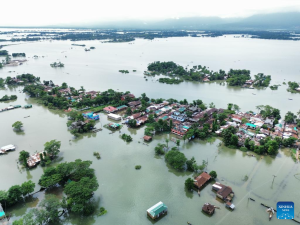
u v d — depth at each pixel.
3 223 78.06
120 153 121.88
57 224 78.06
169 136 142.62
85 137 140.75
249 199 88.62
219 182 98.56
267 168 109.19
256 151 122.50
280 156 120.12
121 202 87.25
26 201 88.44
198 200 88.75
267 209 83.69
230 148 128.12
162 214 81.94
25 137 139.50
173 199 89.19
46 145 117.75
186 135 135.38
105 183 97.62
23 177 102.69
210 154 121.81
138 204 86.44
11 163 113.25
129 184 97.31
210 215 81.31
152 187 95.81
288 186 96.25
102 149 126.12
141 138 139.38
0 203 82.56
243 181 99.44
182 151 124.38
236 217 80.56
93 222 78.81
